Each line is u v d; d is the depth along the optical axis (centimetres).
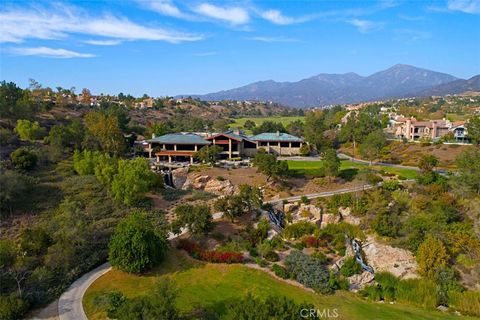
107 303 3969
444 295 4753
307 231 6191
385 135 11931
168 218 6372
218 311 4094
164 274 4816
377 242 5800
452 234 5472
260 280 4800
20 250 4647
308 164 9344
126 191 6312
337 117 18975
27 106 10256
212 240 5703
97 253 5028
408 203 6494
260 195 6681
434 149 10106
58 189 6606
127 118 14525
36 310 3891
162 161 10125
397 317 4278
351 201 6744
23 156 7119
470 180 6184
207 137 10231
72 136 9181
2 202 5722
